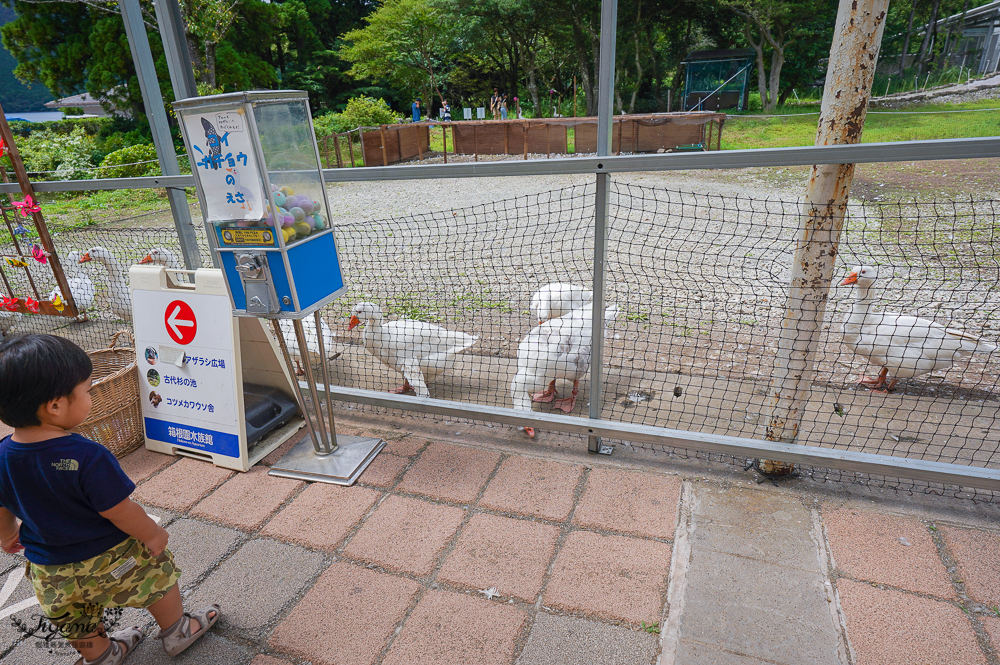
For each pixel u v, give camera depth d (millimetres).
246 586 2293
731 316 5070
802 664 1865
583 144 16844
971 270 5621
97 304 5793
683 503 2639
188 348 3082
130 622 2172
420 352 3551
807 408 3482
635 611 2084
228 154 2256
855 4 2072
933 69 19312
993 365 4027
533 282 6176
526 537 2477
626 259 6754
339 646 2006
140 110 23031
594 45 25125
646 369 4168
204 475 3041
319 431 3061
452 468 2994
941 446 3016
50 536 1613
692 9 21656
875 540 2369
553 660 1911
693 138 15406
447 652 1959
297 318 2531
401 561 2377
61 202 13250
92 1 21516
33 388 1457
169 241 7113
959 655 1876
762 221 8398
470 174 2629
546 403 3686
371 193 13219
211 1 20922
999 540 2342
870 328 3602
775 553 2322
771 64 20719
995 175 10594
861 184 10477
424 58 29594
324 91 32188
